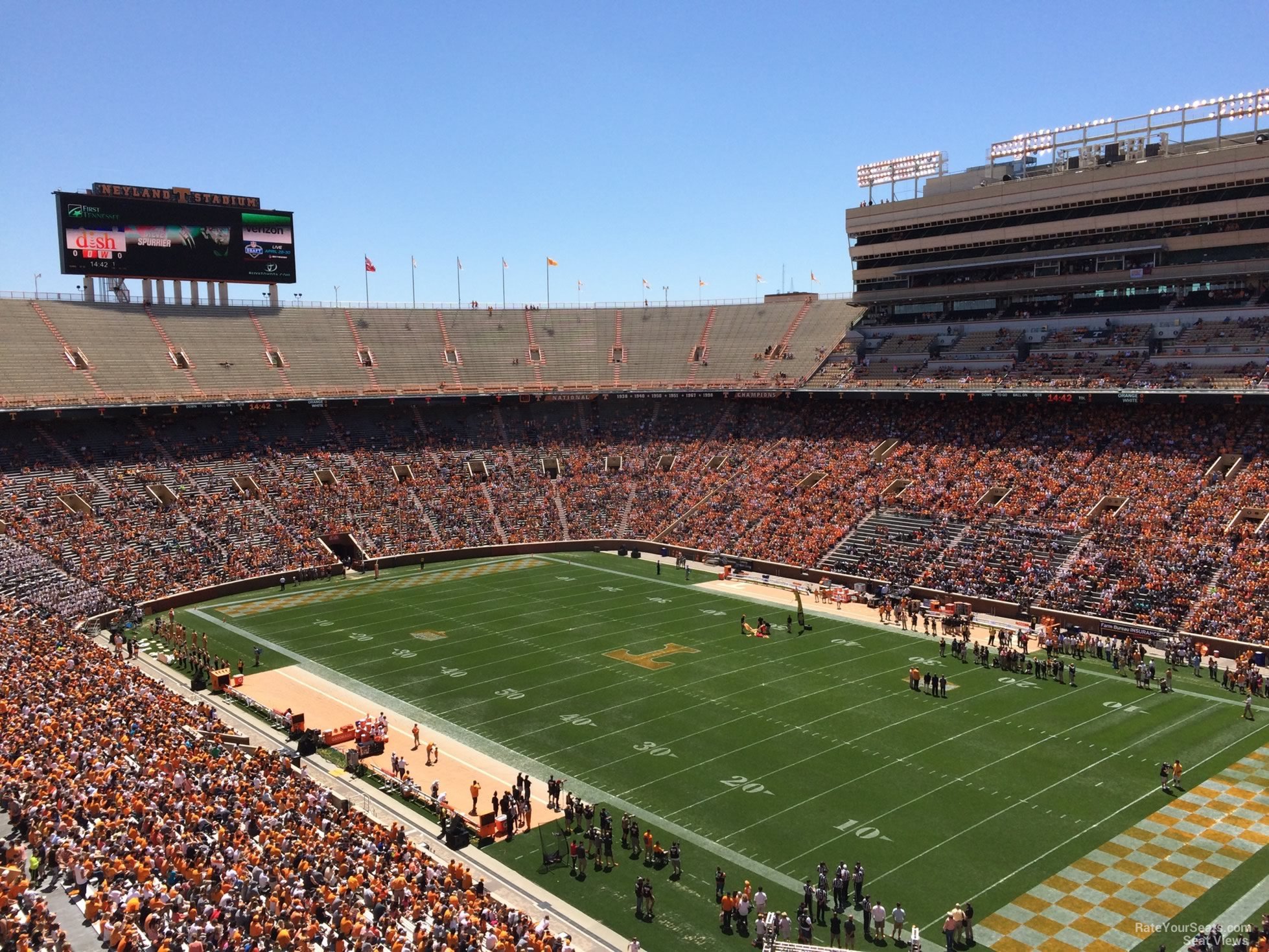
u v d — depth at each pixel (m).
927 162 103.75
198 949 24.03
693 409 112.88
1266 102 83.06
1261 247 82.88
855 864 35.44
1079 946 29.98
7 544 72.88
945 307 106.31
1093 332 91.81
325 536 89.75
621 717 50.66
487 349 118.62
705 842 37.31
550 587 81.19
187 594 76.00
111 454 88.44
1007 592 70.50
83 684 46.31
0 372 87.31
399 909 28.62
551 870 35.50
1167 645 59.16
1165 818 38.34
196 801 34.09
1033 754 45.03
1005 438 88.00
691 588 80.56
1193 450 76.75
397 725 50.25
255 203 105.31
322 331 112.44
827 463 95.44
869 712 50.88
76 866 28.53
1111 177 88.50
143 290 104.00
